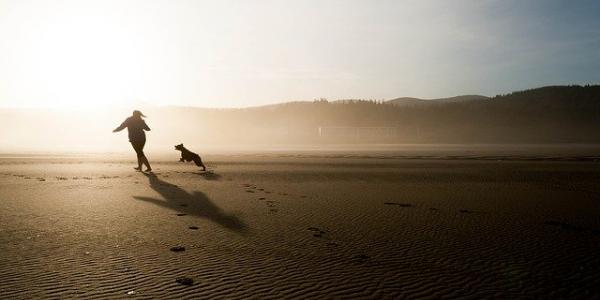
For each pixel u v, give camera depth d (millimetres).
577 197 13750
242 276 5926
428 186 16234
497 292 5496
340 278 5906
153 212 10391
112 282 5617
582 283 5859
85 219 9469
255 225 9156
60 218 9547
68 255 6789
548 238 8281
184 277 5844
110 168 22875
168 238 7926
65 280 5668
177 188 14914
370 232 8625
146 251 7070
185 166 24953
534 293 5484
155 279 5754
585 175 21203
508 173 21812
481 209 11359
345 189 15164
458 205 11938
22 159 30172
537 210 11281
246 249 7277
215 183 16531
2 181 16328
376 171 22203
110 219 9500
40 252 6930
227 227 8930
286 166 25219
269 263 6523
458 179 18828
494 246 7660
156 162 28047
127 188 14703
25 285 5465
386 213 10641
